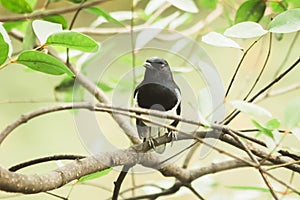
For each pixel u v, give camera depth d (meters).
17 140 9.45
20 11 4.96
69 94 5.70
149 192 5.68
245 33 3.68
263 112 3.59
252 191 5.82
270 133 3.84
